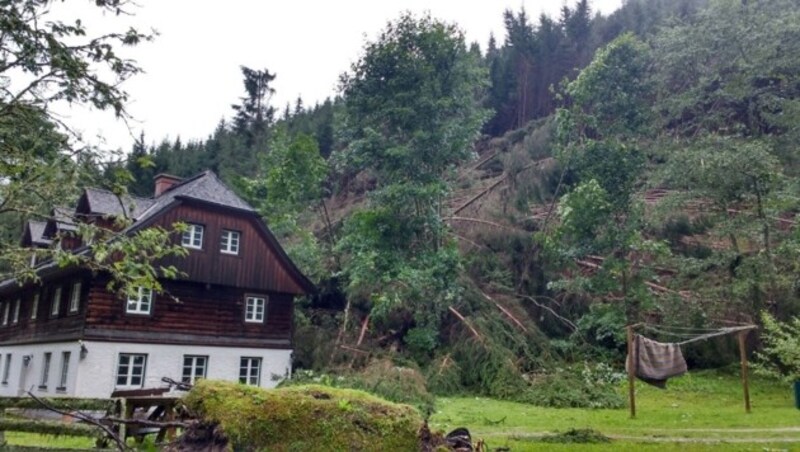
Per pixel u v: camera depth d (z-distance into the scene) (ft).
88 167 26.37
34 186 25.81
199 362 74.43
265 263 82.12
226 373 76.38
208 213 77.30
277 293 84.02
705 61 90.58
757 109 87.86
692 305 77.82
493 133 149.59
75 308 69.00
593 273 87.86
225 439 17.76
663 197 86.63
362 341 84.43
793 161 81.82
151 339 69.77
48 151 25.98
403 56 88.74
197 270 75.05
